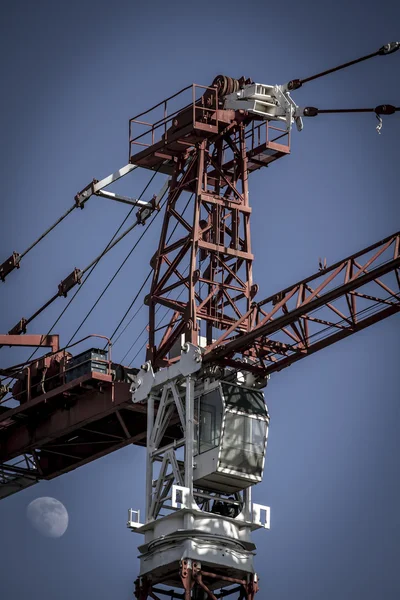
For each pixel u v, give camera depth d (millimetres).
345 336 148875
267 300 152500
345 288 146000
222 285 155375
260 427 152500
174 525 150250
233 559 149625
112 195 176000
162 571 150750
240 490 153375
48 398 170000
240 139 158750
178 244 157000
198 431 152625
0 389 178500
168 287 156375
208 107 157875
